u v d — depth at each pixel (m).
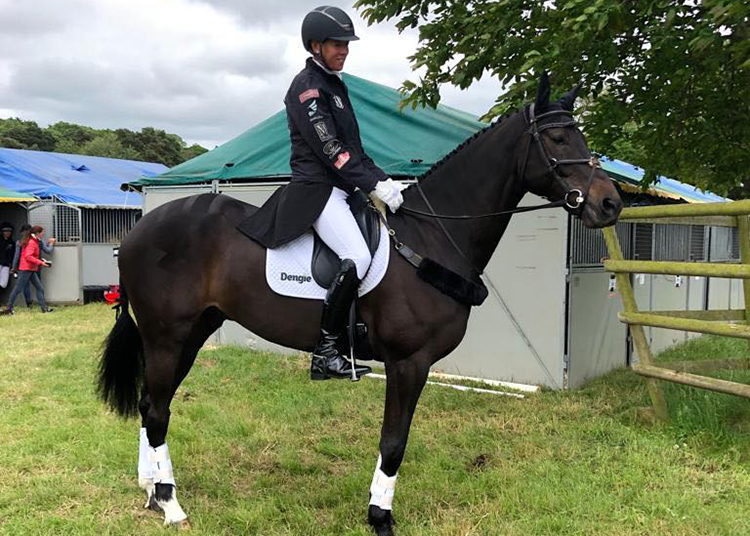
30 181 14.06
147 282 3.18
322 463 4.03
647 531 3.14
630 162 7.21
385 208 3.13
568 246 5.86
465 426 4.74
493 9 5.02
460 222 3.13
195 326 3.43
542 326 5.94
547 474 3.79
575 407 5.19
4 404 5.15
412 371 3.04
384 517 3.08
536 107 2.98
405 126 6.92
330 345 3.01
